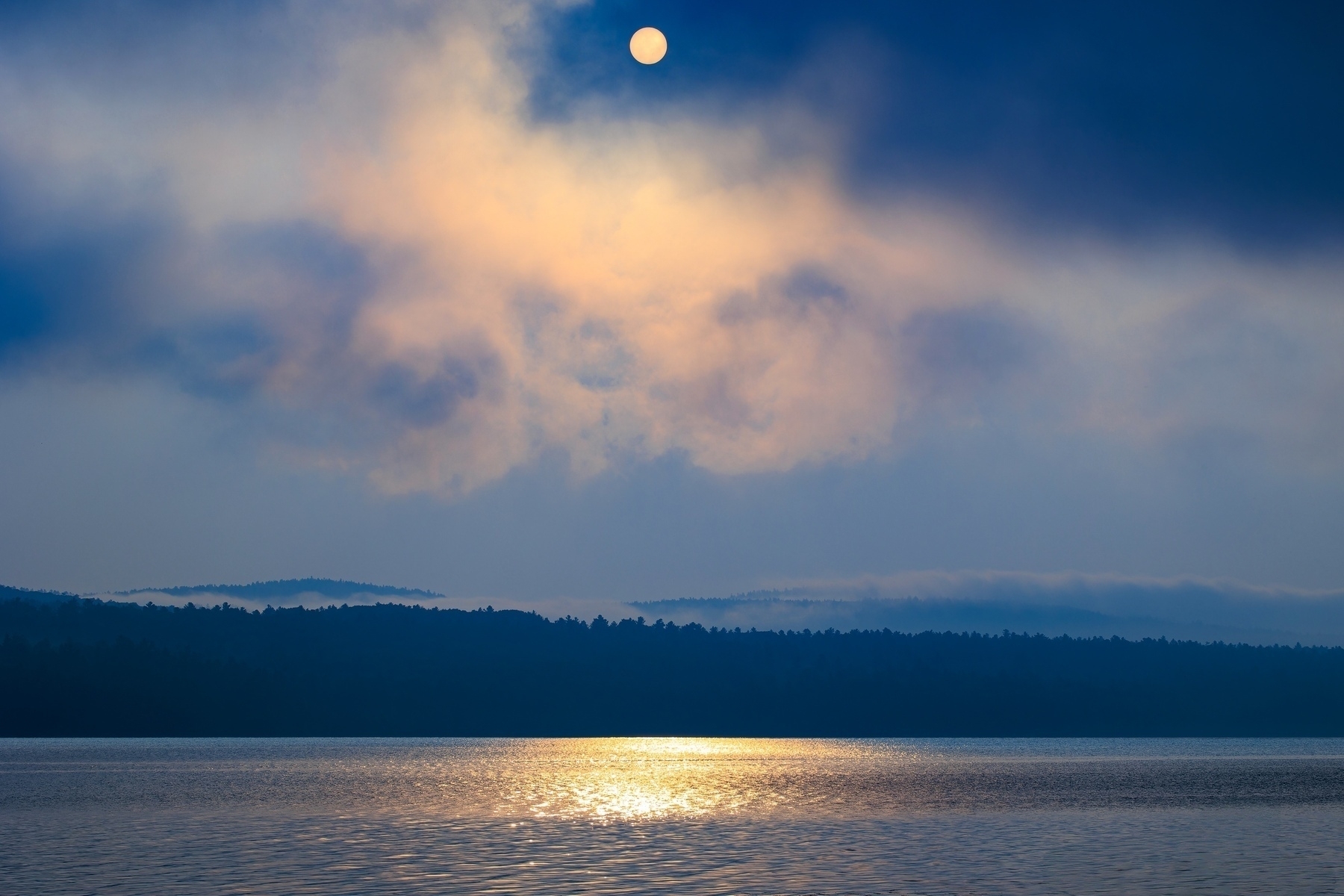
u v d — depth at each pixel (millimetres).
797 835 93312
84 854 80500
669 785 155875
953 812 114500
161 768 194500
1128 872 72750
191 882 68250
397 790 143500
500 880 68688
